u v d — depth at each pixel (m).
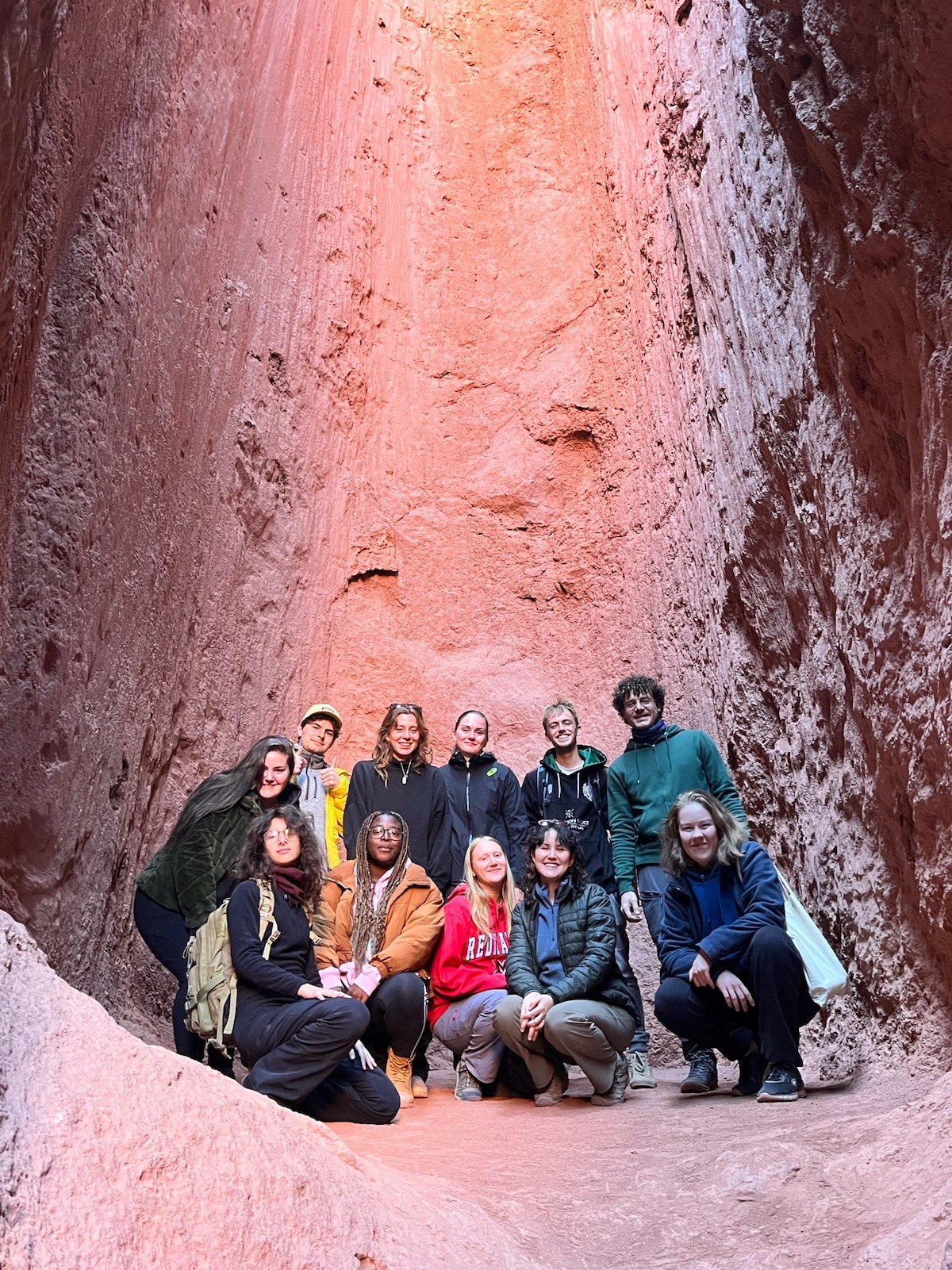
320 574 9.20
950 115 3.37
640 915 5.36
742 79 6.13
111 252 6.04
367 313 10.09
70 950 5.39
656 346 8.99
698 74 7.44
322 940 4.62
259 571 8.45
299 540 9.00
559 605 9.77
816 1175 3.07
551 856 5.10
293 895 4.34
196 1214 2.20
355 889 5.17
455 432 10.30
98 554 5.76
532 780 6.07
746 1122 3.97
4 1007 2.31
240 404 8.30
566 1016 4.71
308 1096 4.32
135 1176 2.17
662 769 5.64
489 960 5.34
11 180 3.66
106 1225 2.04
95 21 5.42
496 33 11.29
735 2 6.28
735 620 6.95
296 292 9.25
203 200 7.67
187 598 7.24
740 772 6.88
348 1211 2.49
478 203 10.91
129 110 6.25
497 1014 4.90
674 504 8.55
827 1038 5.33
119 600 6.07
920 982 4.48
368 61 10.55
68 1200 2.03
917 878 4.16
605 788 6.02
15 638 5.00
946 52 3.22
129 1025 5.76
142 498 6.45
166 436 6.86
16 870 5.02
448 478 10.15
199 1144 2.34
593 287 10.42
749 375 6.22
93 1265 1.95
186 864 4.69
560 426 10.11
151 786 6.67
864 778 4.89
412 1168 3.52
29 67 3.51
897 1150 3.04
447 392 10.39
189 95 7.38
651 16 8.91
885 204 3.69
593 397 10.09
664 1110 4.47
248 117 8.56
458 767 6.11
